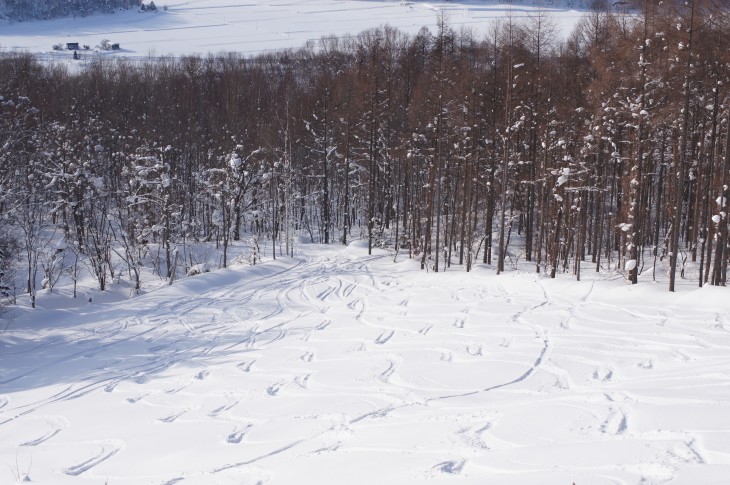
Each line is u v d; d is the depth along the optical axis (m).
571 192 37.00
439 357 19.91
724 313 23.11
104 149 58.31
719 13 26.31
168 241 42.41
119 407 17.17
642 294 27.03
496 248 47.34
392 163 54.09
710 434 9.05
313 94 63.22
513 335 22.30
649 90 29.11
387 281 38.97
